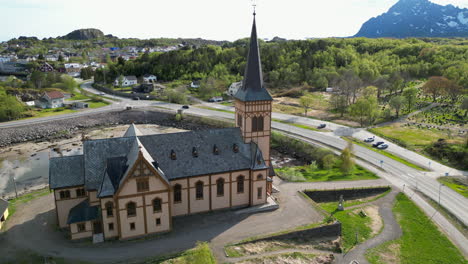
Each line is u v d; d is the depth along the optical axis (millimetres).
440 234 62031
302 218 64500
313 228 60531
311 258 53938
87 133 143625
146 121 161125
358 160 100000
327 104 185750
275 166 102500
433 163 98062
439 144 107375
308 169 94312
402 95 171000
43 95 182000
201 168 63844
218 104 190000
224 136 69000
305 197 73750
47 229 60938
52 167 59531
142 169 54500
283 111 170625
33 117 161125
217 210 66875
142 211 56719
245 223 62500
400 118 151875
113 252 53656
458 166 95375
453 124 138500
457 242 59781
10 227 61531
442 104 173875
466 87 186125
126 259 51781
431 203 73750
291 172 86812
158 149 63219
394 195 77625
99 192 54812
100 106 185000
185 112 169500
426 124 140000
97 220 57344
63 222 60812
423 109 166875
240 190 67688
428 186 82188
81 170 60625
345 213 68875
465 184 83688
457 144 106312
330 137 123438
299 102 191875
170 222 59250
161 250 54094
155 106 184250
